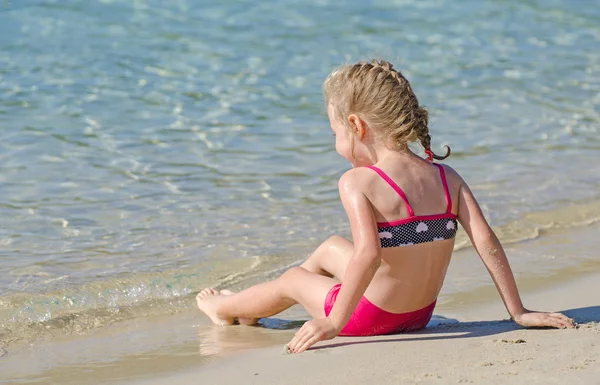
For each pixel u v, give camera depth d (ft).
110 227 32.48
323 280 21.22
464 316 23.18
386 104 19.62
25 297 25.71
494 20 79.41
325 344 20.13
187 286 27.09
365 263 19.10
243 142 44.96
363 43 70.38
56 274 27.73
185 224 32.86
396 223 19.49
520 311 20.34
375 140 20.11
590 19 79.61
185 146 44.04
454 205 20.25
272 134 46.62
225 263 28.94
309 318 24.39
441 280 20.68
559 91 56.44
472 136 46.01
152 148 43.57
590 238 31.78
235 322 23.95
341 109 20.17
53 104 51.55
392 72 20.06
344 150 20.47
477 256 29.73
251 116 50.24
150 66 61.52
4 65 59.93
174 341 22.15
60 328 23.58
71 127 46.98
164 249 30.22
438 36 73.26
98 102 52.39
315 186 37.86
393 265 19.80
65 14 74.33
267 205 35.22
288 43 69.77
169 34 70.85
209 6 80.74
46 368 20.22
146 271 28.12
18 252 29.73
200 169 40.19
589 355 17.11
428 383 15.85
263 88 56.80
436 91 56.65
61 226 32.55
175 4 80.69
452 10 82.69
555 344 18.25
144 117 49.55
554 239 31.71
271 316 24.34
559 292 25.13
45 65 60.44
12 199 35.58
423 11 82.17
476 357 17.62
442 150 43.42
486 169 40.27
